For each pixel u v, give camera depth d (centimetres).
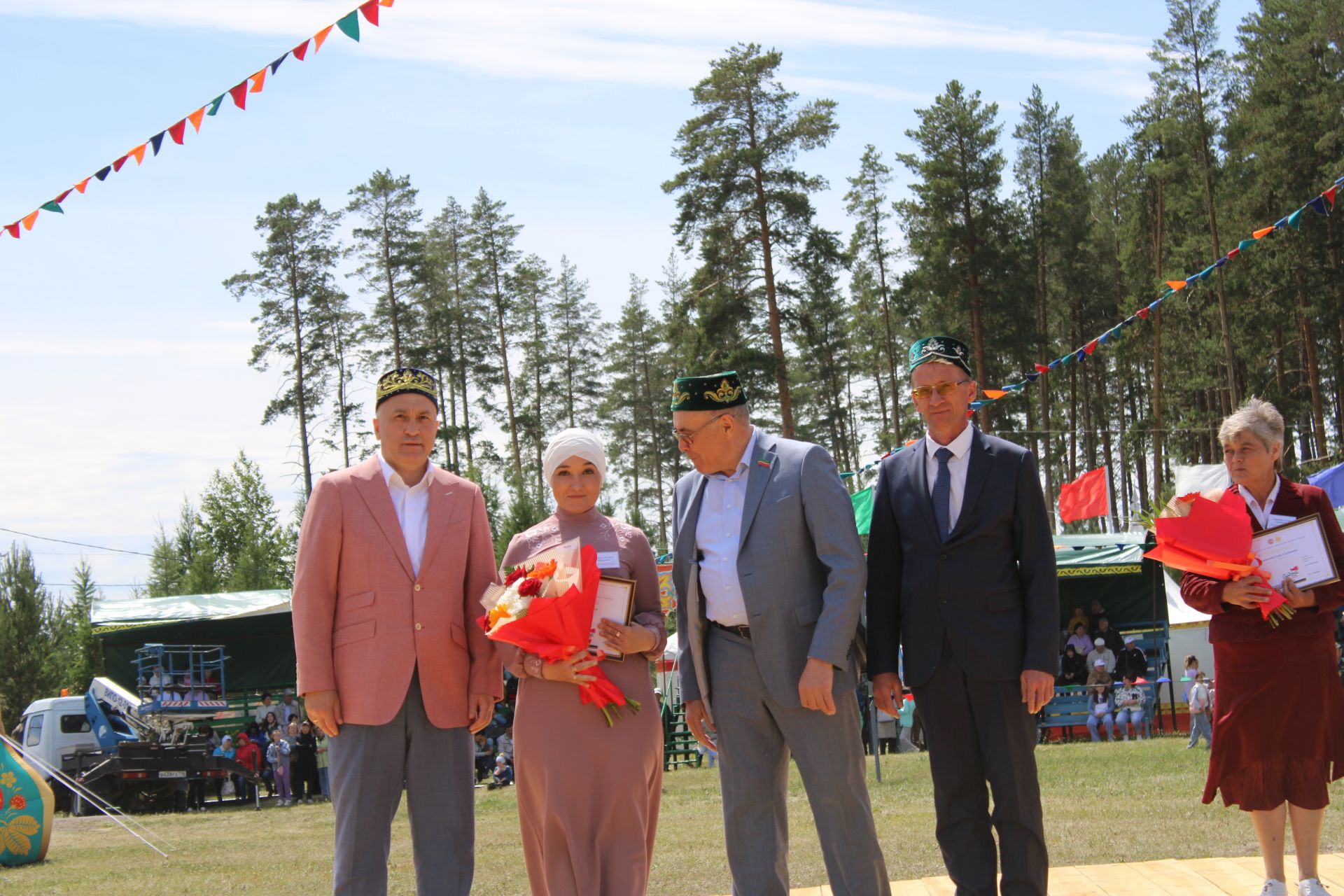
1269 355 3888
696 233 3192
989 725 448
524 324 5328
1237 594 472
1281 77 3588
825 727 450
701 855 812
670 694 2117
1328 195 865
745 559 460
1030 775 446
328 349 4206
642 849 467
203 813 1936
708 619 475
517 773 479
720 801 1294
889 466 487
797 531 460
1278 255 3466
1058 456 4959
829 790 449
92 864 1138
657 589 501
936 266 3803
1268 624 479
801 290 3189
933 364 466
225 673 2667
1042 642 443
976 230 3781
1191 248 3784
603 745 462
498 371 4828
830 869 457
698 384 470
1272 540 479
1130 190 4719
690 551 477
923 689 461
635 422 5912
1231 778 487
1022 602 455
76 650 3947
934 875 637
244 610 2609
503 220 4872
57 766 2169
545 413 5378
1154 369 4253
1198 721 1617
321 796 2109
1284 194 3522
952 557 455
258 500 4997
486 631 465
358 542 474
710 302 3164
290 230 4181
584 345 5431
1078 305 5044
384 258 4166
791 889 589
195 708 2284
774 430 5334
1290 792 474
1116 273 5056
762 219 3138
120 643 2650
